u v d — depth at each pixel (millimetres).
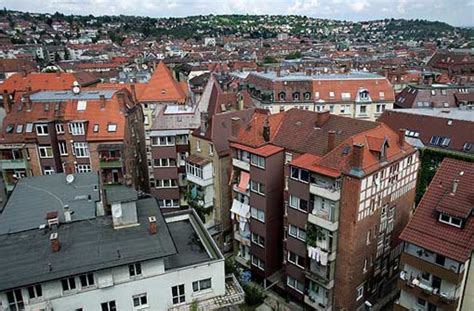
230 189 54031
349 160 37125
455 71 152000
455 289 31453
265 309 43844
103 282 30438
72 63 184125
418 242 32375
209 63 187500
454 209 31859
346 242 37875
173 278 32844
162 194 62281
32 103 58875
